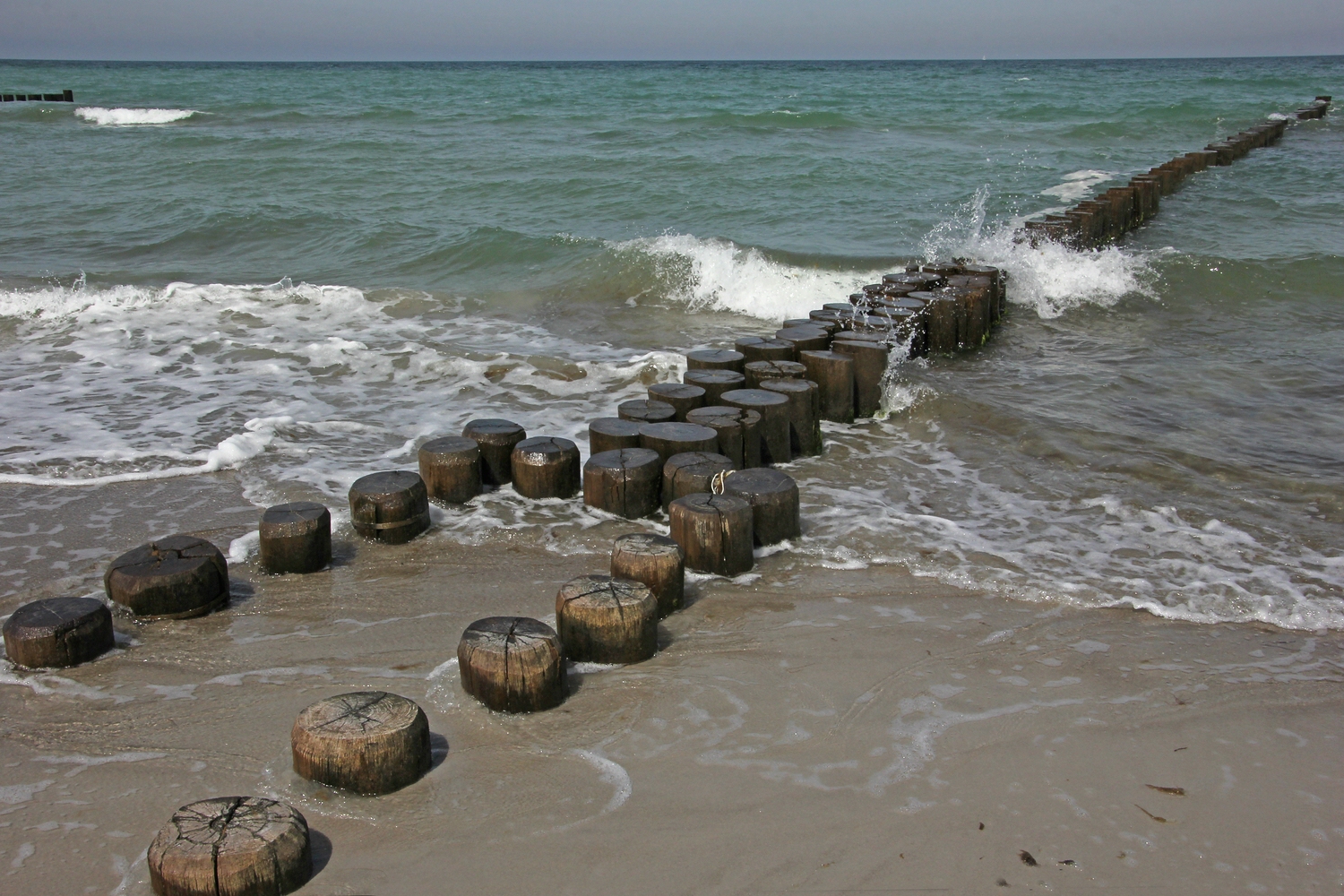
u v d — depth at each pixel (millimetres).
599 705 3947
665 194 17562
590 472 5910
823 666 4258
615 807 3342
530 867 3070
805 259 12352
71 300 10992
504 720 3828
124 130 29203
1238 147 23031
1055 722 3859
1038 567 5227
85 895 2977
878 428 7523
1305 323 10211
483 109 35719
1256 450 6828
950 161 21859
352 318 10859
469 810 3326
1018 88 48594
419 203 17078
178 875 2814
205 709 3938
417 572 5215
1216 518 5812
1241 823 3322
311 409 7953
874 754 3645
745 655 4352
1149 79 57500
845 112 33188
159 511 6008
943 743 3723
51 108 36656
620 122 30141
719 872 3057
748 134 26938
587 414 7891
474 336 10203
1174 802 3418
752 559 5223
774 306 11164
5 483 6371
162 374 8812
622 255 12312
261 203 16766
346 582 5090
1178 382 8375
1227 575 5121
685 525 5113
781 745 3695
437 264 13336
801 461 6887
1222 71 78188
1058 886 3023
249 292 11547
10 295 10945
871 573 5176
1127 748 3705
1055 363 9086
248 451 6875
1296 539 5527
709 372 7176
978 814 3336
